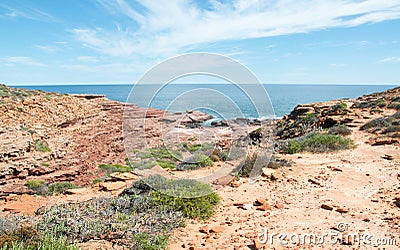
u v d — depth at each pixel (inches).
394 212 250.8
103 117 1670.8
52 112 1418.6
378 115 851.4
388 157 460.1
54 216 241.9
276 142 609.0
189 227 238.4
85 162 934.4
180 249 202.2
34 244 184.9
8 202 396.2
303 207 274.1
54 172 789.9
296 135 856.9
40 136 1047.0
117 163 976.3
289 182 362.3
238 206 286.4
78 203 298.2
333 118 860.6
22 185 618.8
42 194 470.6
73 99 1825.8
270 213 263.3
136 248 198.2
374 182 343.9
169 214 245.6
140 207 265.7
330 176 377.7
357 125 767.1
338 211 259.4
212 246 203.6
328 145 567.2
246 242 208.2
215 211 274.8
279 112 1833.2
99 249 197.3
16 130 986.7
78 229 216.7
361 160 461.7
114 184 422.9
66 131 1277.1
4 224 221.3
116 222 233.5
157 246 201.0
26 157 819.4
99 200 294.8
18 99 1376.7
